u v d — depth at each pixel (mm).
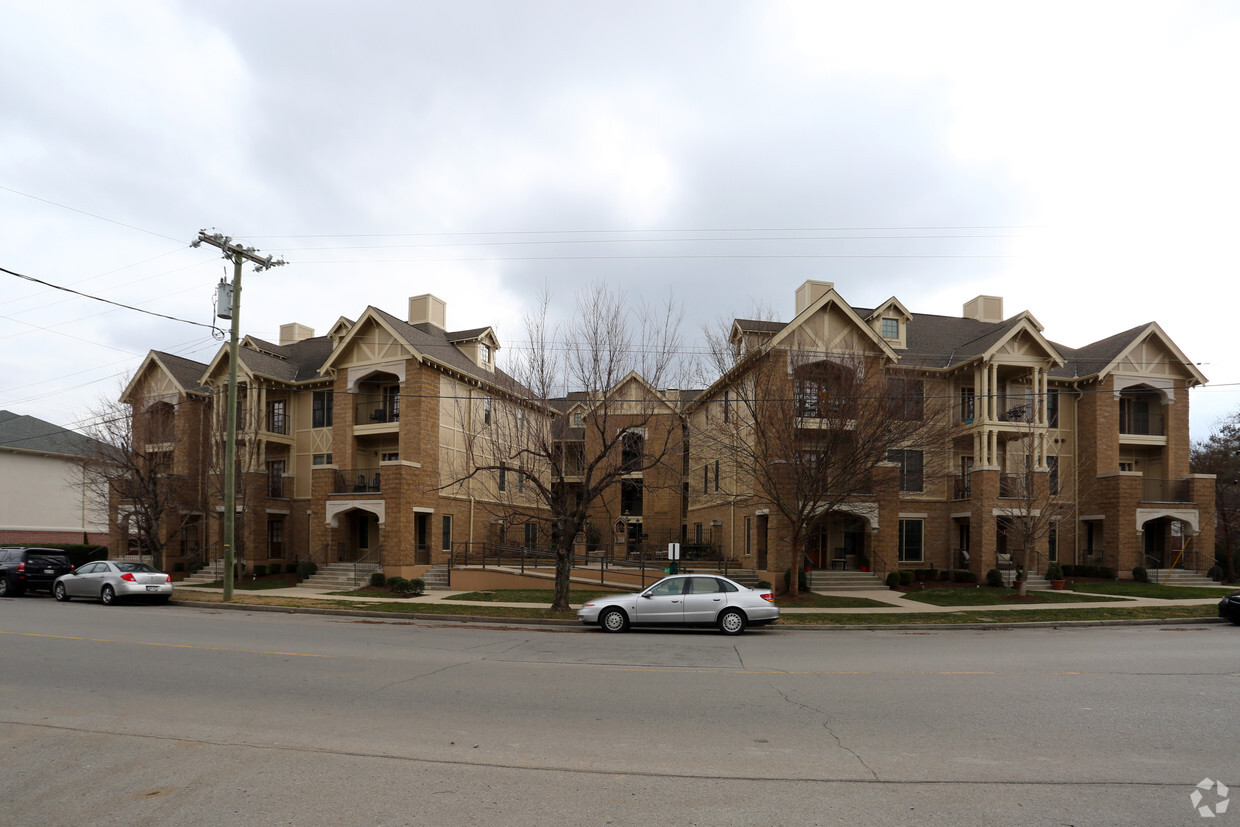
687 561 31562
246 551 32938
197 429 35188
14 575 26391
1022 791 6090
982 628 19703
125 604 23812
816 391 24422
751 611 17484
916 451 30078
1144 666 12094
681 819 5492
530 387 22141
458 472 34281
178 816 5562
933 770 6641
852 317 27297
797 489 23734
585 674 11180
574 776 6457
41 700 9344
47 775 6504
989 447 30188
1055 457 32750
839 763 6844
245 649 13406
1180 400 32375
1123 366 32188
